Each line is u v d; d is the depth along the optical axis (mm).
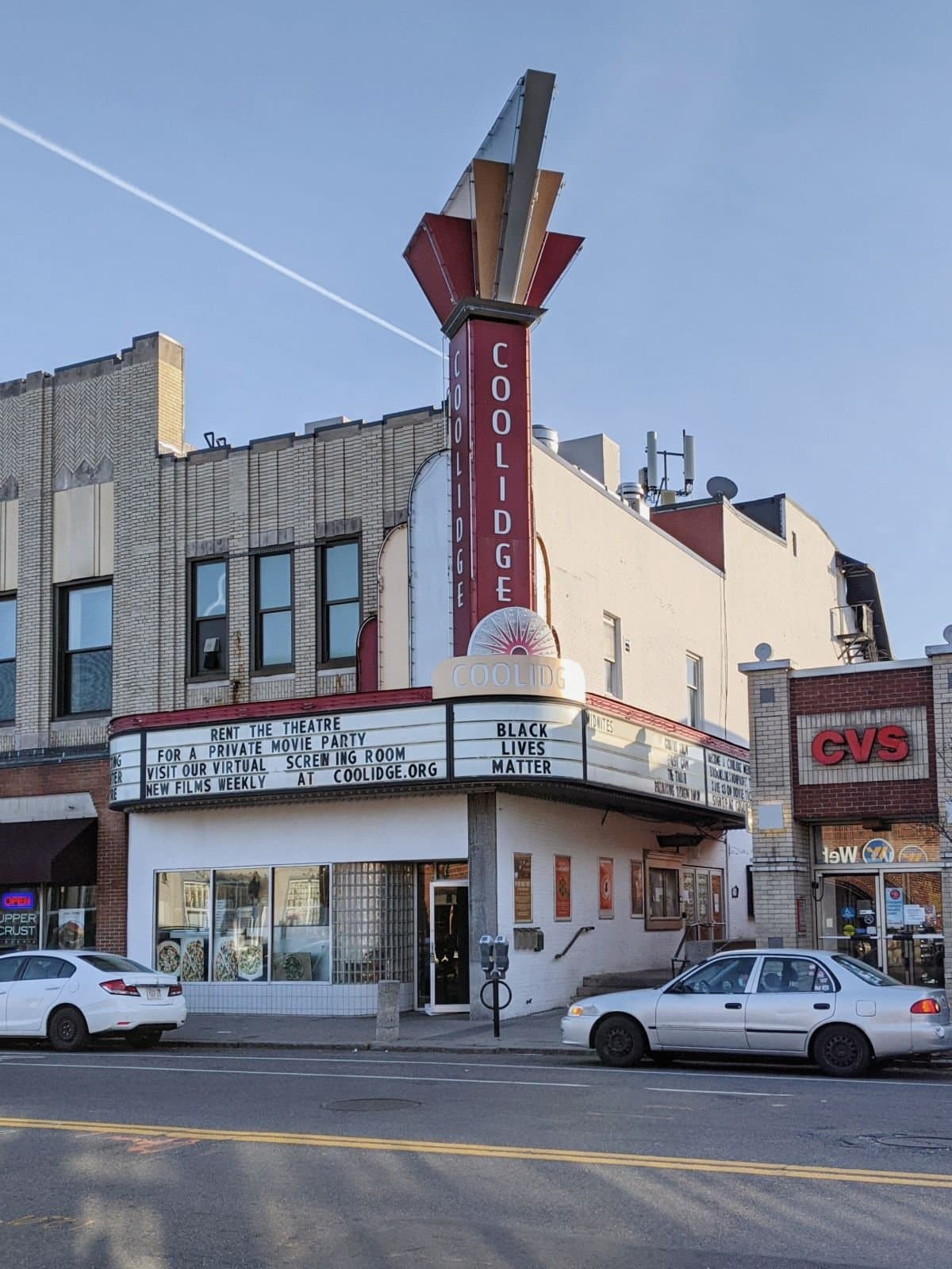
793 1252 7836
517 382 22672
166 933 25406
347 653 24969
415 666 23453
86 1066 17359
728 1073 16062
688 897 31562
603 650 27375
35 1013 19953
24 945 26828
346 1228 8531
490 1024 22000
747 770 30422
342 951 23844
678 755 26531
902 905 21734
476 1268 7598
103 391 27969
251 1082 15188
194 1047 20625
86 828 26203
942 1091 14141
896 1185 9414
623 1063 16719
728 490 38625
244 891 24781
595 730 23062
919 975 21453
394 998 20203
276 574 25844
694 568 33188
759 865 22031
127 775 24609
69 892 26766
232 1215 8891
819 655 42969
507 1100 13492
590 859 26766
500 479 22359
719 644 34375
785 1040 15914
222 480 26453
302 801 24234
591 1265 7637
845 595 46781
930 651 21078
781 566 40156
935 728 21031
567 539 26047
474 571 22047
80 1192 9617
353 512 25109
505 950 20453
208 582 26484
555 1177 9773
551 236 23156
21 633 27984
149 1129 11992
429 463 23922
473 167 22500
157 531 26844
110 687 27172
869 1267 7547
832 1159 10297
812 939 22156
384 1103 13336
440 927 23734
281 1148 11016
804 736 22109
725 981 16500
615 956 27328
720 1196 9164
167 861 25547
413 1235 8320
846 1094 13922
